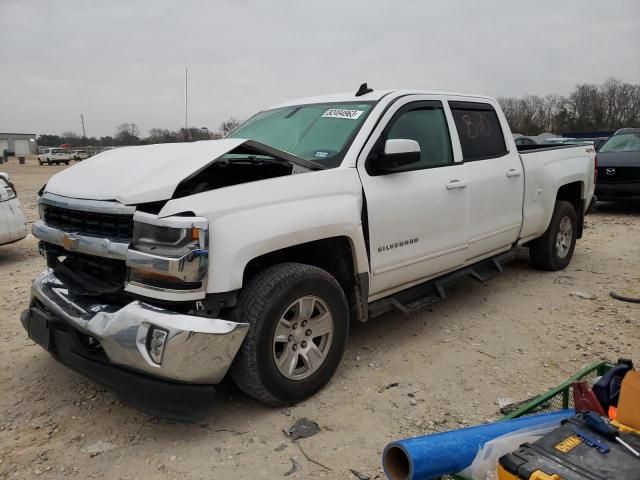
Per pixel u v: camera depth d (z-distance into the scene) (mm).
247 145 3443
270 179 3375
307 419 3324
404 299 4395
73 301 3363
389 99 4297
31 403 3572
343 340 3664
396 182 4094
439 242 4484
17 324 4973
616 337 4562
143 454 3018
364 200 3830
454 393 3658
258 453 3010
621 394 2230
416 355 4242
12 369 4059
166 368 2875
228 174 4059
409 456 1943
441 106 4754
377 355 4238
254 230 3148
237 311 3186
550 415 2439
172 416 2980
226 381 3830
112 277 3369
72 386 3795
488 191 4988
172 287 2947
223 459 2961
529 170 5629
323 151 4016
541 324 4879
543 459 1896
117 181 3244
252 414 3393
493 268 5355
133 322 2949
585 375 3045
